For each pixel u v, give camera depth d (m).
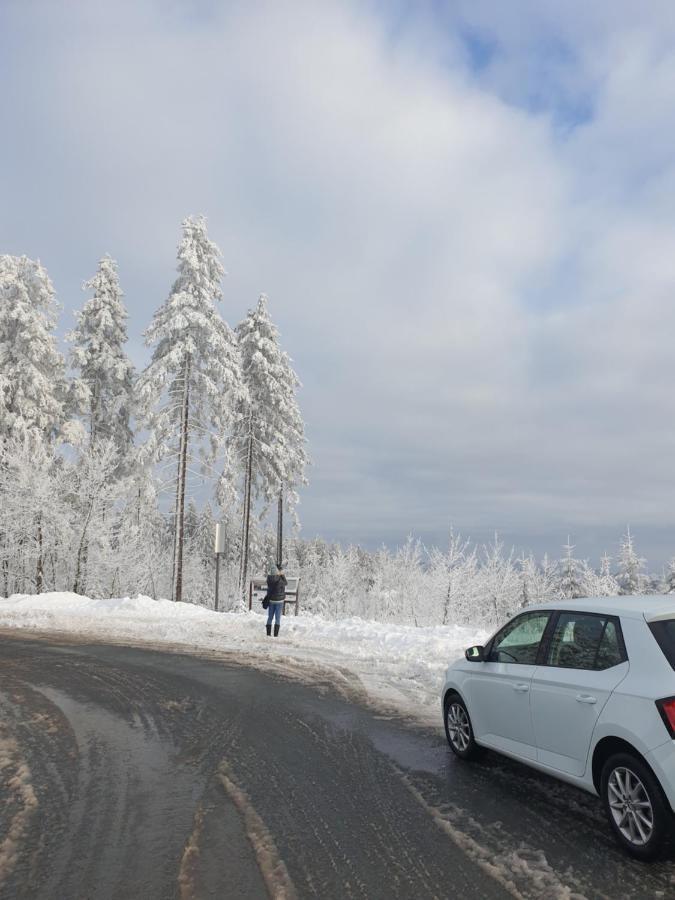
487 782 5.38
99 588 31.05
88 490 29.69
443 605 37.59
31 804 4.92
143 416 27.61
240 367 30.45
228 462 31.17
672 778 3.57
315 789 5.23
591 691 4.28
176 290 29.09
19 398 29.38
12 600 23.36
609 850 4.00
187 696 8.95
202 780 5.48
